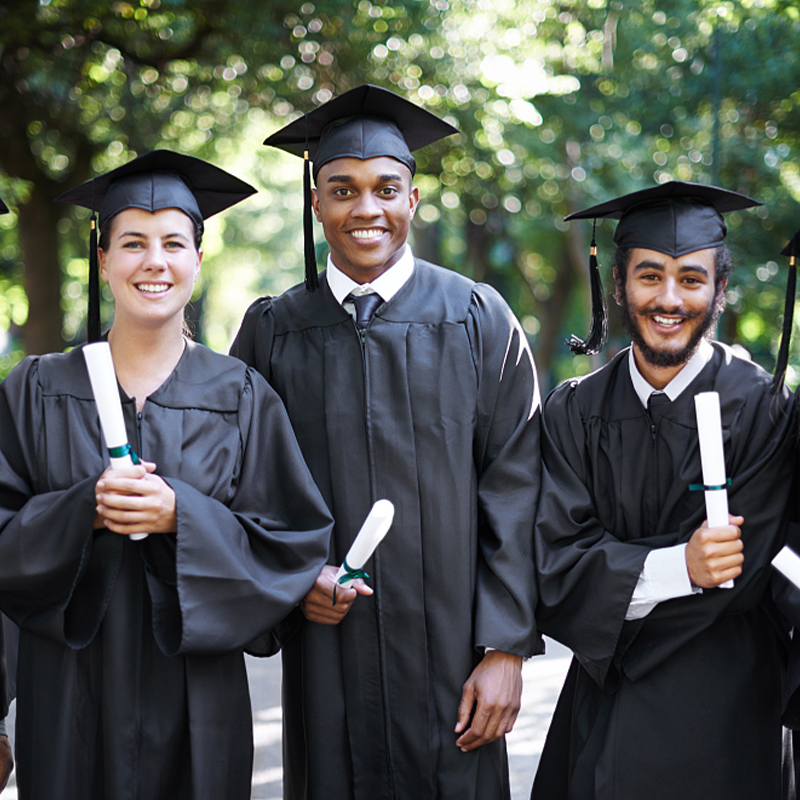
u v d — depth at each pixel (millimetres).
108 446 2859
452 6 13148
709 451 2955
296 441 3324
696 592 3117
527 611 3258
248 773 3166
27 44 11922
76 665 3031
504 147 15086
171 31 12156
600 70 15188
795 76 12945
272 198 25078
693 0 13562
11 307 20578
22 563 2949
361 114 3404
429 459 3328
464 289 3500
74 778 3002
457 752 3303
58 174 14250
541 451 3484
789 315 3307
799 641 3195
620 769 3234
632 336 3281
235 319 35344
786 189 13680
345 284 3436
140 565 3062
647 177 14180
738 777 3205
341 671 3336
